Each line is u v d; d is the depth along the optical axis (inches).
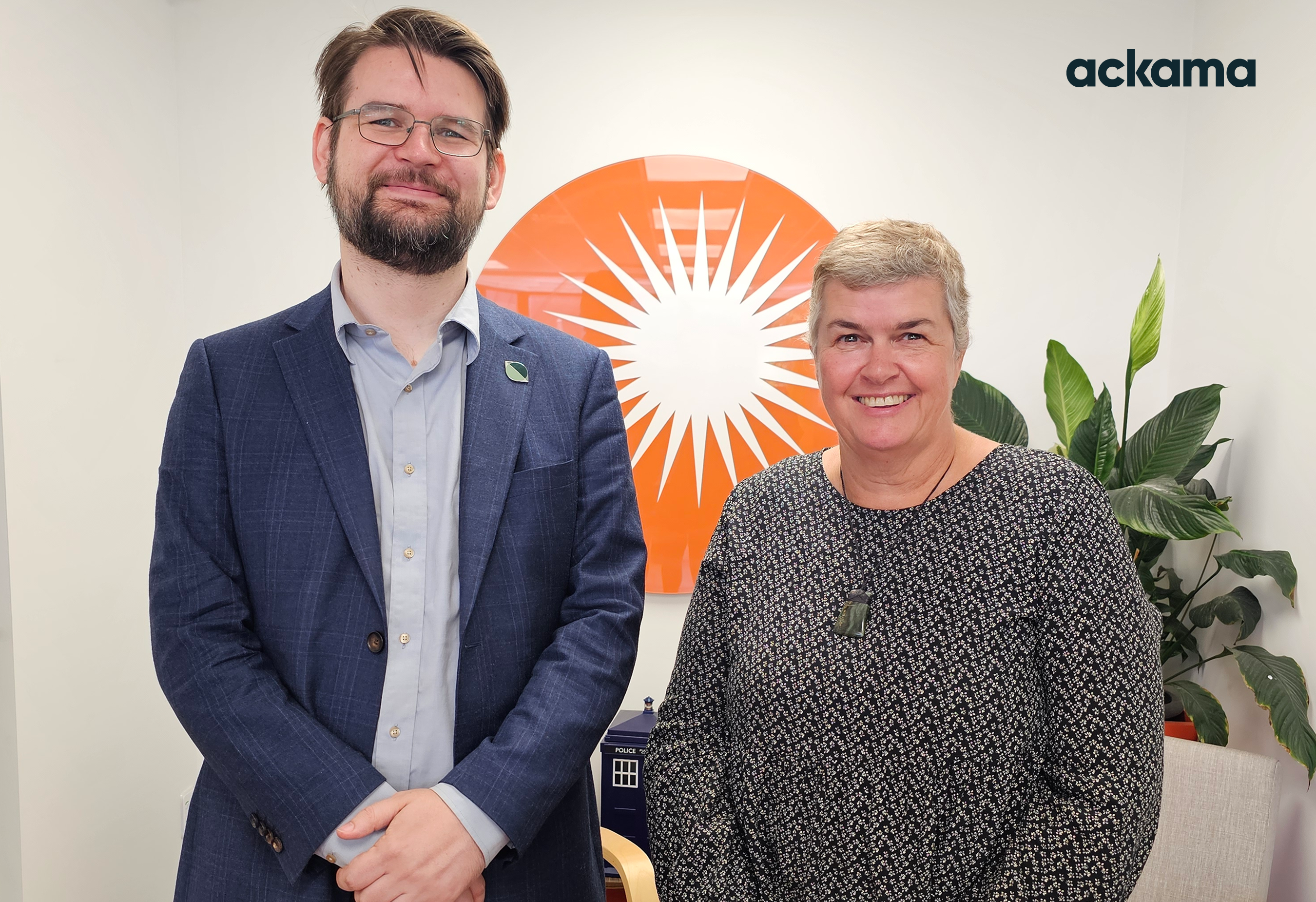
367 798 45.5
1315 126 82.4
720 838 48.2
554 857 51.6
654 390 106.4
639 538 56.0
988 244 104.7
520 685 50.5
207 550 49.1
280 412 50.0
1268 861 69.1
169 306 103.0
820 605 47.5
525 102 105.4
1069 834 42.3
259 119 105.3
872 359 46.3
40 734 82.4
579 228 105.7
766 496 52.3
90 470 89.6
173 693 47.1
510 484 50.7
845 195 105.1
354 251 49.7
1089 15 103.2
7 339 79.4
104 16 92.4
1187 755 73.4
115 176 94.0
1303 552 83.0
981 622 44.6
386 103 47.9
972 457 48.5
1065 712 43.7
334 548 48.3
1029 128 104.0
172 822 101.1
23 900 80.3
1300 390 83.6
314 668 47.9
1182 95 102.9
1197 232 100.0
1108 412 89.3
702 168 105.0
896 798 44.5
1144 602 45.1
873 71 104.3
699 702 51.8
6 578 79.0
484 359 52.8
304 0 104.8
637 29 104.7
